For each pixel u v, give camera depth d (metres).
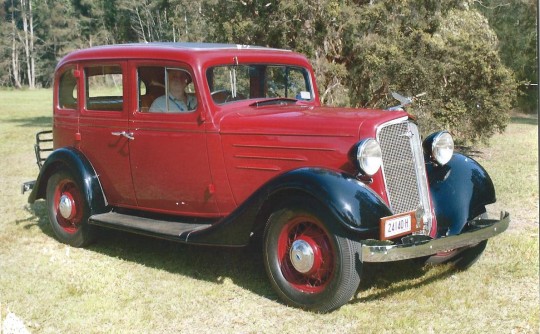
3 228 6.96
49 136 16.52
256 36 12.27
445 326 4.20
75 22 72.94
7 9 77.75
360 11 12.00
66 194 6.20
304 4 11.54
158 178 5.50
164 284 5.12
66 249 6.15
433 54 11.28
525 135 15.38
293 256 4.47
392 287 4.96
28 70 73.00
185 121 5.24
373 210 4.19
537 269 5.29
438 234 4.91
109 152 5.86
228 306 4.64
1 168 11.12
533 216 7.20
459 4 12.69
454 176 5.12
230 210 5.19
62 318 4.42
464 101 11.39
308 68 6.16
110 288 5.01
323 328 4.21
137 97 5.59
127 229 5.43
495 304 4.58
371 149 4.29
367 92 12.20
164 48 5.42
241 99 5.49
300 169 4.45
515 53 24.27
